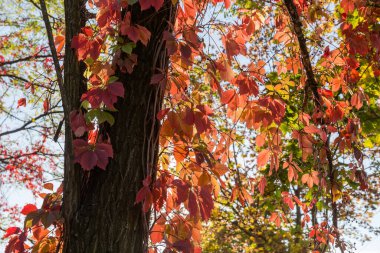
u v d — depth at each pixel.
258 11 3.93
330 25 6.08
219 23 3.38
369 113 7.11
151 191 2.62
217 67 3.15
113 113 2.61
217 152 3.63
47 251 2.73
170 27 2.80
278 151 3.94
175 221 2.91
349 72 4.44
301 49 4.29
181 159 2.96
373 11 4.23
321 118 4.34
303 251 8.32
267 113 3.60
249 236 10.09
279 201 8.16
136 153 2.57
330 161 4.50
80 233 2.42
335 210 4.64
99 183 2.50
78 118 2.50
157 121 2.71
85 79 2.74
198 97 3.37
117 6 2.72
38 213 2.56
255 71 3.60
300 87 4.57
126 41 2.70
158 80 2.59
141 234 2.52
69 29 2.68
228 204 10.12
